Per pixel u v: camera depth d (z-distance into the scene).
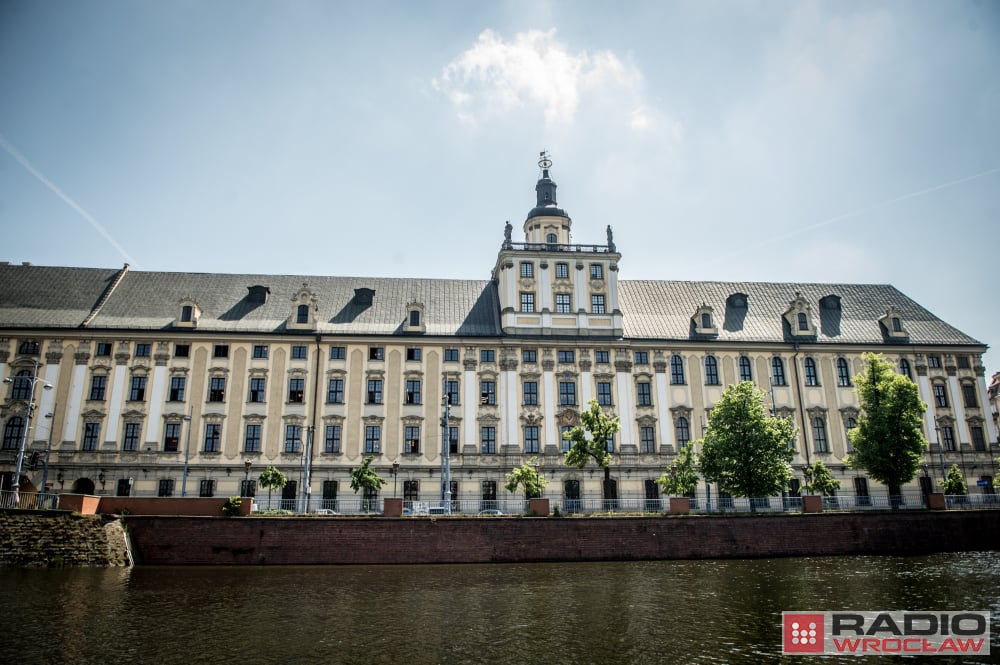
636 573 38.25
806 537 45.62
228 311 62.91
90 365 58.69
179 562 40.28
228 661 21.77
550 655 22.44
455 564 41.62
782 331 68.06
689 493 60.41
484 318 65.50
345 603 30.17
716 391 64.62
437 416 60.78
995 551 47.03
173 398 58.81
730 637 24.52
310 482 58.16
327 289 67.00
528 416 61.34
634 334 65.31
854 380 56.25
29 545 37.09
